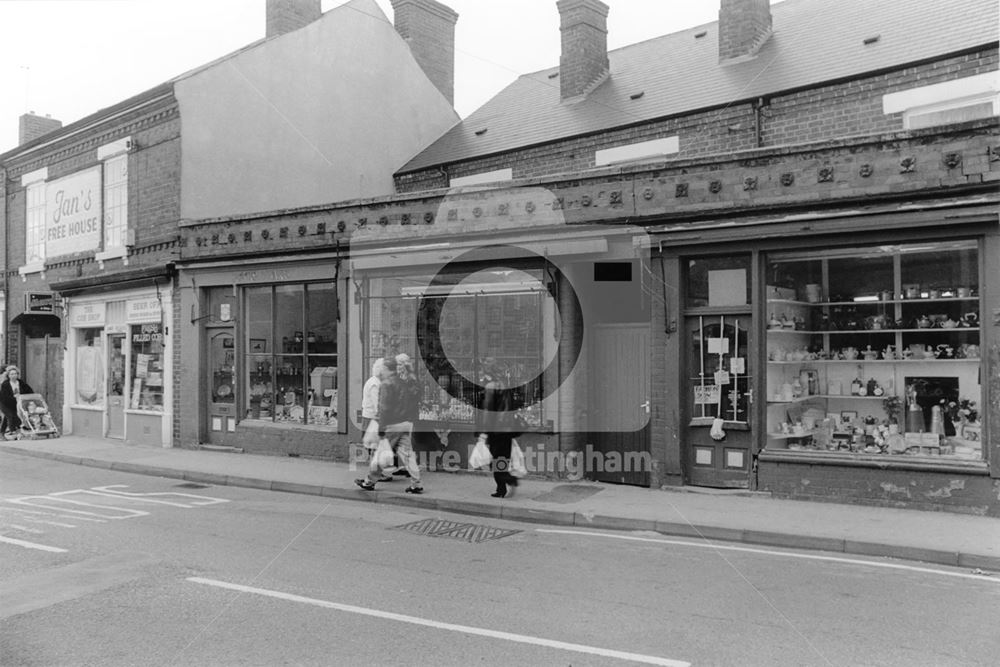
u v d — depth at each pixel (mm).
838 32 12906
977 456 8375
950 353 8633
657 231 9867
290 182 16297
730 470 9750
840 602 5668
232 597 5777
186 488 11102
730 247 9562
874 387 9133
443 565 6777
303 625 5156
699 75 13945
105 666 4469
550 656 4602
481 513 9234
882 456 8859
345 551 7289
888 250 8977
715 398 9859
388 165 18109
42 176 18312
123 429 15969
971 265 8492
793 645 4781
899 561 6930
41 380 18812
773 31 14141
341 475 11461
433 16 20219
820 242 8992
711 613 5414
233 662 4520
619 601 5703
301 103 16562
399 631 5039
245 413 14102
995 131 7957
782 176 9117
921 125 10539
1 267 19672
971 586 6098
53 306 17703
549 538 7949
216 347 14500
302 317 13375
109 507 9516
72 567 6629
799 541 7473
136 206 15641
